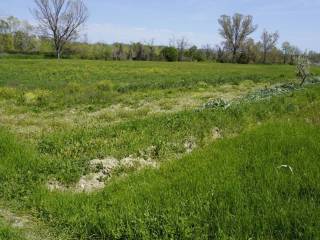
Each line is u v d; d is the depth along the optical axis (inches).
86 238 220.8
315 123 466.9
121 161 352.5
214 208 229.6
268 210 220.7
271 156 317.1
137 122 481.7
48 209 249.3
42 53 3681.1
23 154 347.3
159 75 1549.0
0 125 536.1
